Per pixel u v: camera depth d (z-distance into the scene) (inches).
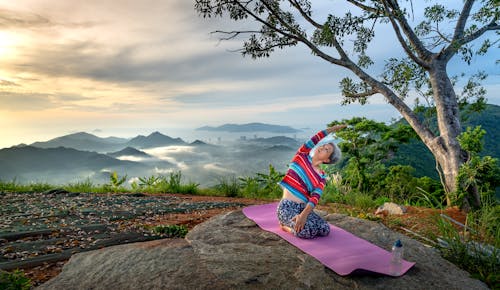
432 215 304.3
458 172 426.0
